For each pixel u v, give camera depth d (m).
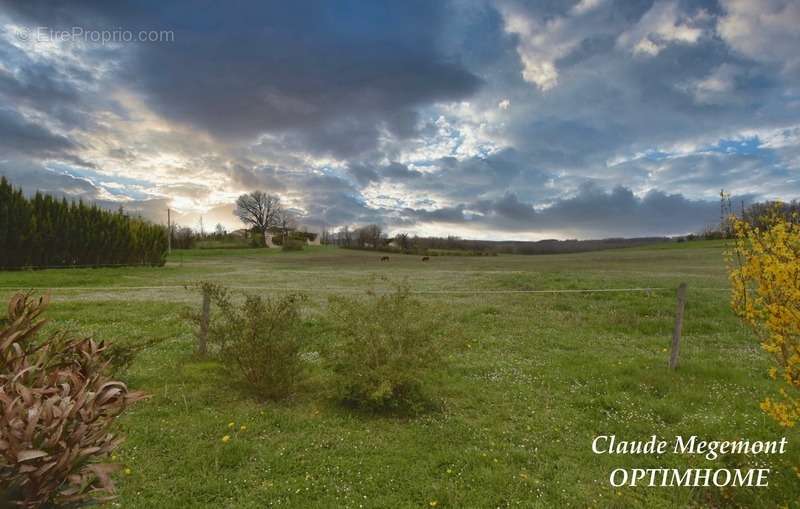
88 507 2.73
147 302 16.09
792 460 4.82
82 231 36.06
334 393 6.47
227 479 4.52
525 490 4.41
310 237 115.56
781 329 3.91
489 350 10.04
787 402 6.53
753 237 4.12
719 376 7.92
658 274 26.28
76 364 3.08
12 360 2.90
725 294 15.67
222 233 105.88
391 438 5.54
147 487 4.32
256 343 6.62
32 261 32.06
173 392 6.86
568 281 20.66
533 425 5.97
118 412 2.70
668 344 10.66
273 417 6.02
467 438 5.55
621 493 4.39
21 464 2.18
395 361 6.24
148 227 45.44
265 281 27.97
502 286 21.41
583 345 10.66
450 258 68.88
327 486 4.43
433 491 4.34
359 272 38.00
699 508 4.20
